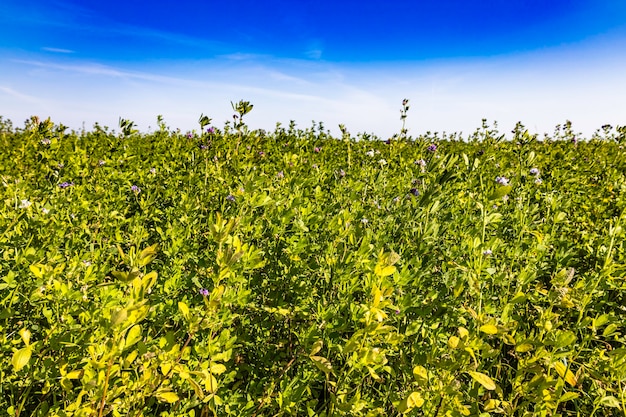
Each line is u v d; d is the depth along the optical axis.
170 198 4.91
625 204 4.46
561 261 3.23
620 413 2.36
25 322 2.40
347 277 2.58
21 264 2.43
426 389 1.87
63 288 2.04
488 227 3.52
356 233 2.73
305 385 2.26
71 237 3.21
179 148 6.76
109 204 4.38
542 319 2.02
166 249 3.38
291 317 2.80
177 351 1.69
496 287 3.03
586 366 2.26
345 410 1.93
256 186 3.19
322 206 4.00
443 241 3.43
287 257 3.10
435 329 2.47
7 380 1.97
